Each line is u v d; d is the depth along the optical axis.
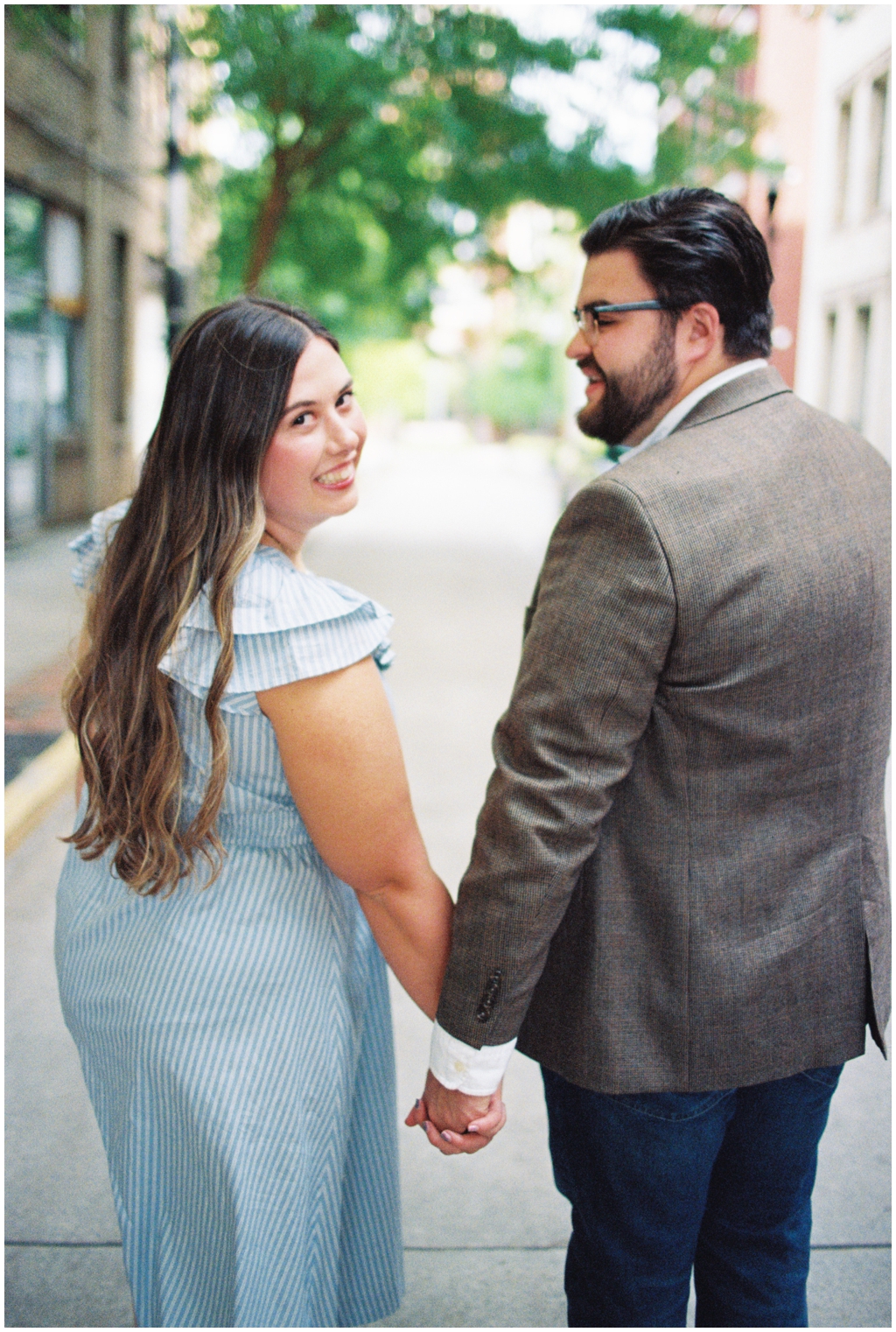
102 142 13.46
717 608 1.20
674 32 9.93
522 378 46.56
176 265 8.74
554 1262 2.14
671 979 1.29
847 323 16.20
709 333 1.37
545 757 1.24
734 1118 1.44
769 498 1.26
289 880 1.36
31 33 9.91
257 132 11.84
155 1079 1.34
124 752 1.29
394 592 10.66
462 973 1.29
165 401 1.29
